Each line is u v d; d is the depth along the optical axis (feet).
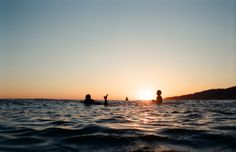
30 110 19.27
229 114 15.06
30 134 7.91
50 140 6.96
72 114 15.62
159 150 5.79
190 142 6.55
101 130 8.23
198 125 9.73
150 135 7.32
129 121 11.27
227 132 7.87
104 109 21.12
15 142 6.82
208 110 19.01
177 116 13.98
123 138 6.91
